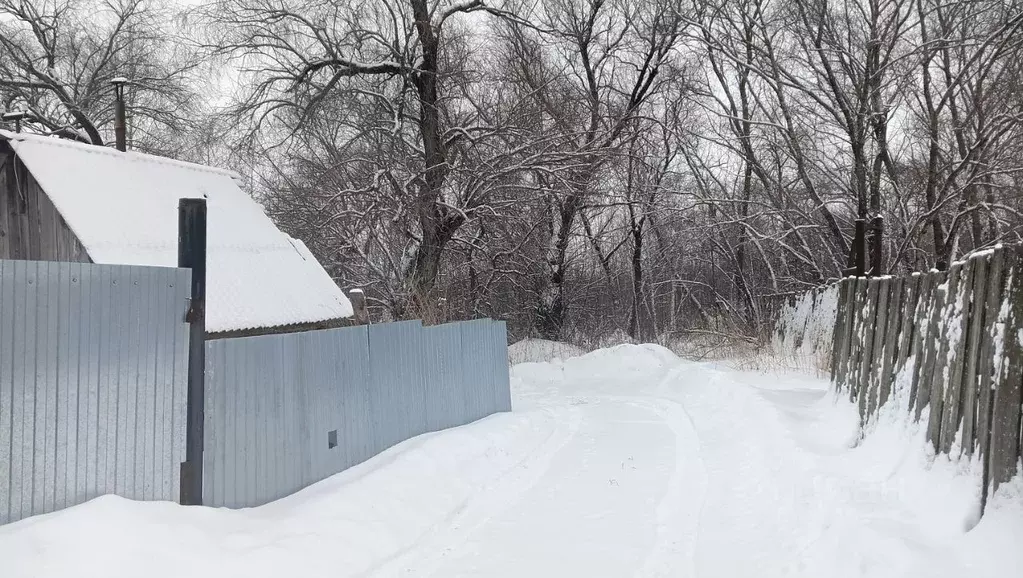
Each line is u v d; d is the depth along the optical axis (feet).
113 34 90.27
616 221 106.32
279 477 23.16
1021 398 14.51
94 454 16.55
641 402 51.49
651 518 23.31
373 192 61.72
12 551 13.87
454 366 39.06
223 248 35.96
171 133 93.71
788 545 18.92
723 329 86.94
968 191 71.82
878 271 67.72
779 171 83.20
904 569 13.97
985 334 16.22
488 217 70.74
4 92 82.94
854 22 73.77
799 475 22.76
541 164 68.28
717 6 79.46
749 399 37.40
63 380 15.85
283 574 17.11
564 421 43.55
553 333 92.58
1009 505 14.30
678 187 102.53
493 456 32.60
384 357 31.07
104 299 16.79
